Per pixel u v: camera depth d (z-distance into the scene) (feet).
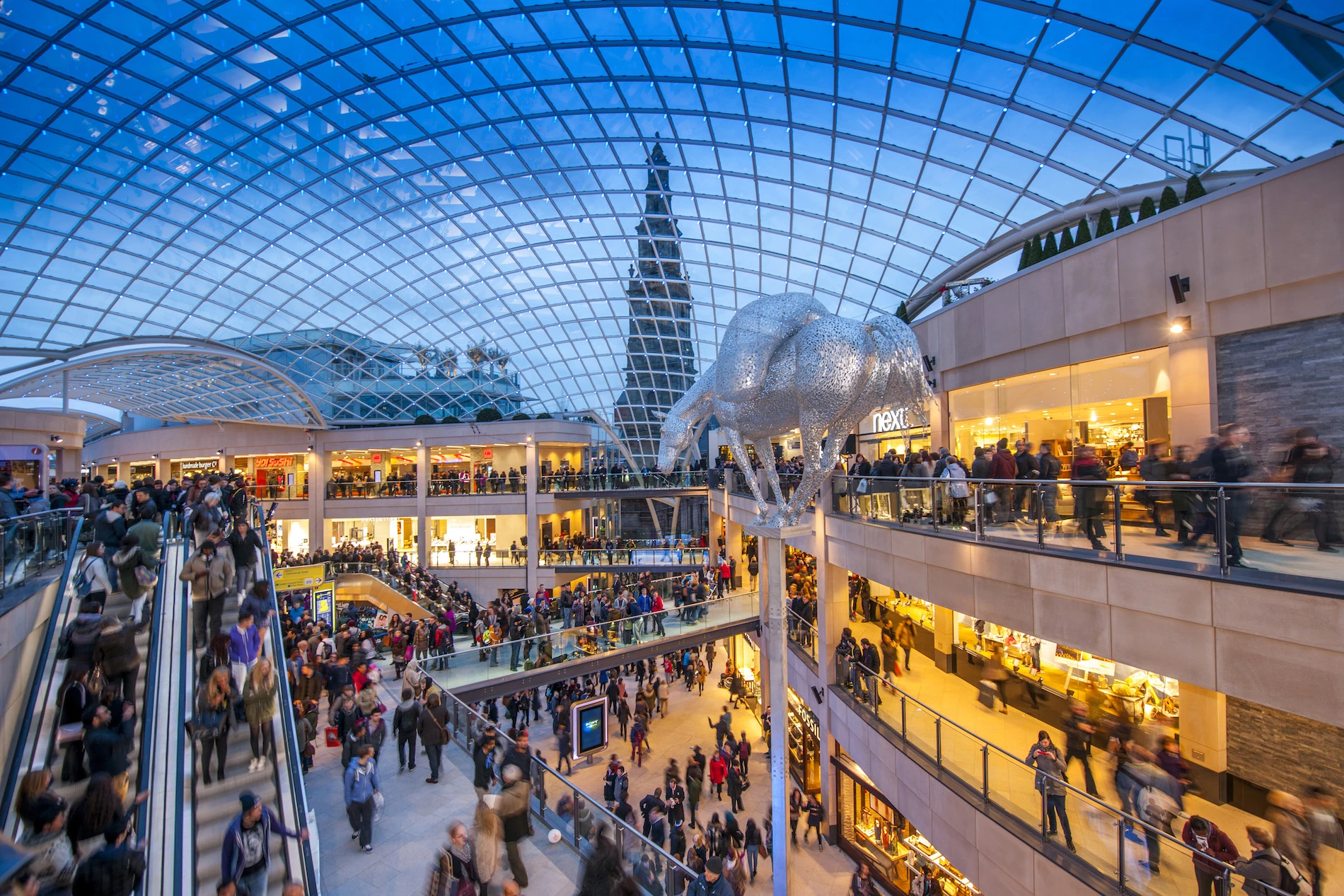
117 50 64.39
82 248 86.43
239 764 31.60
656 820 46.03
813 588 76.74
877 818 54.39
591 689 81.00
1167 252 39.60
